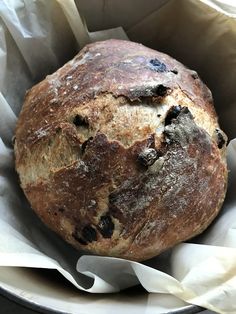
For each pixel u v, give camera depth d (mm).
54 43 298
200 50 300
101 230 239
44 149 248
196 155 243
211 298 216
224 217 267
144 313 214
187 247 246
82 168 237
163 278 225
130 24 305
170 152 238
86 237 244
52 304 215
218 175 255
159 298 226
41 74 304
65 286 245
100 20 304
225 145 267
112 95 244
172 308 217
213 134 260
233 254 223
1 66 283
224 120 303
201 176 245
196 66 307
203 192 247
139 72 253
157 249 247
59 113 248
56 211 245
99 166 235
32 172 252
